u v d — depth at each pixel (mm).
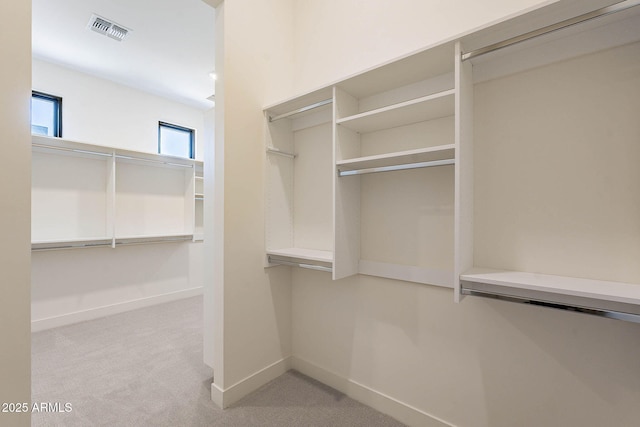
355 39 1869
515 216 1291
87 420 1611
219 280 1761
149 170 3830
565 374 1185
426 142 1560
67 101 3221
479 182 1376
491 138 1348
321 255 1796
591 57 1131
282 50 2119
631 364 1066
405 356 1625
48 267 2988
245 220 1854
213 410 1699
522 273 1233
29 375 984
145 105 3865
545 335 1227
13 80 950
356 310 1833
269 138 1994
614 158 1093
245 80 1854
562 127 1190
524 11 1027
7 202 943
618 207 1085
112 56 3020
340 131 1638
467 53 1197
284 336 2125
